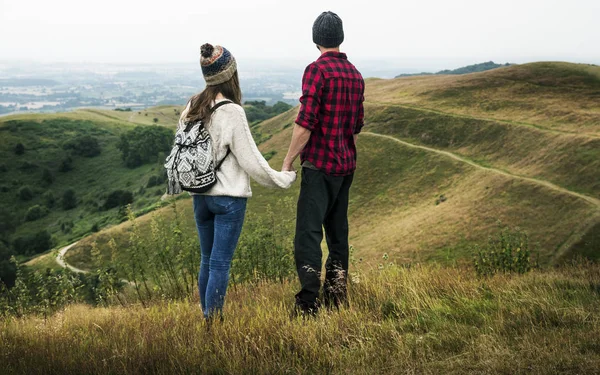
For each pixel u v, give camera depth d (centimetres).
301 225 339
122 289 534
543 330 277
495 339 265
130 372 234
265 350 258
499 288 396
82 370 240
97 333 322
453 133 8456
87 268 5781
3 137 16762
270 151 10031
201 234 322
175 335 287
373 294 381
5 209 13138
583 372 217
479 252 876
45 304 498
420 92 10675
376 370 231
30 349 275
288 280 562
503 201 5438
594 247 4219
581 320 296
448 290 393
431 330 294
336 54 337
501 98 9306
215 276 308
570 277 541
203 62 292
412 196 7100
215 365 240
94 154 16475
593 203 4816
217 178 295
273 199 6297
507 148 7375
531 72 10044
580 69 9650
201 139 289
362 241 6041
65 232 11325
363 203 7394
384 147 8481
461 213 5531
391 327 296
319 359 247
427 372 227
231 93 300
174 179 294
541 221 4875
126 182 14225
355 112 343
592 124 7181
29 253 10469
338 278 361
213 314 310
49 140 17312
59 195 14088
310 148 335
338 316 317
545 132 7162
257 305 364
